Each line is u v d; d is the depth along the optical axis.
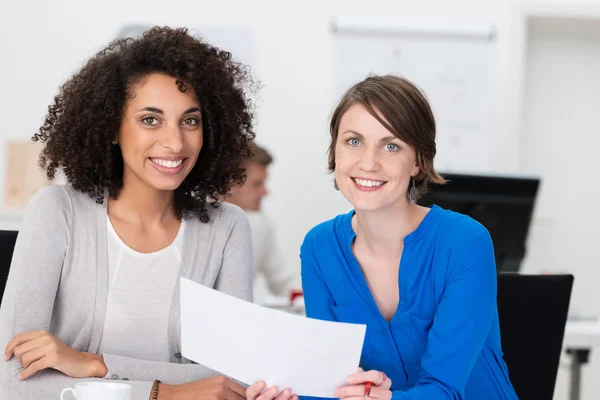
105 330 1.67
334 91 4.77
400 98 1.58
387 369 1.72
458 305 1.62
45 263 1.62
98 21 4.79
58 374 1.52
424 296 1.69
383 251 1.72
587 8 4.75
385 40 4.74
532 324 1.95
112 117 1.65
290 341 1.39
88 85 1.67
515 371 1.94
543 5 4.76
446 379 1.60
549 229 5.09
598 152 5.09
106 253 1.69
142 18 4.79
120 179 1.74
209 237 1.80
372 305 1.71
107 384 1.27
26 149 4.68
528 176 2.89
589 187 5.09
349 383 1.46
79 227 1.69
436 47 4.74
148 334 1.70
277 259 3.79
